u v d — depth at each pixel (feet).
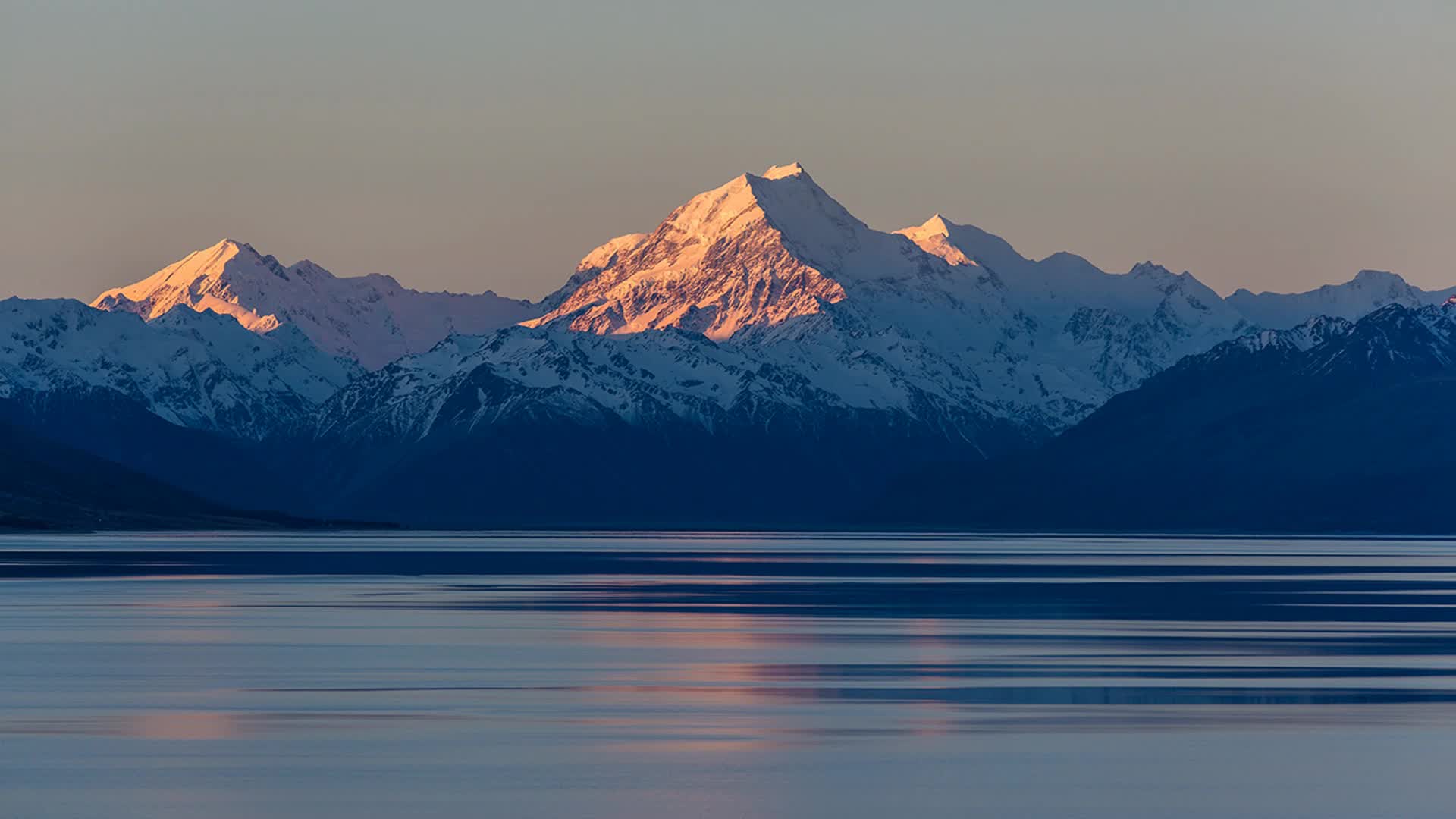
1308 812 650.43
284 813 646.33
